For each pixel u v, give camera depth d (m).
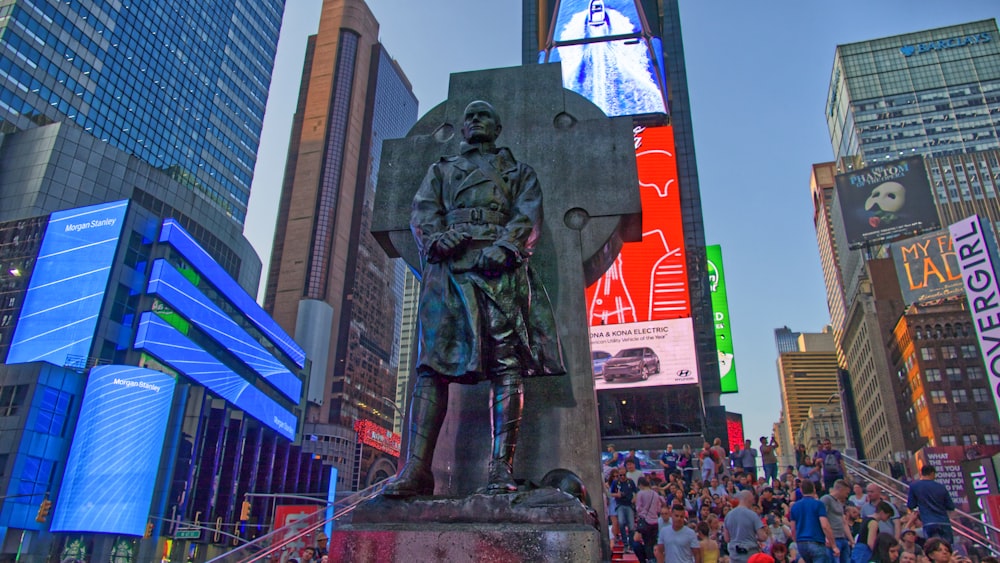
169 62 118.81
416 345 5.82
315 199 176.50
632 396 55.28
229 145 130.75
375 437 153.38
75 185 85.25
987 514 21.12
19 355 67.81
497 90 7.54
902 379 101.12
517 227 5.17
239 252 110.25
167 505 63.50
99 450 57.78
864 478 17.30
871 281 108.50
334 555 4.31
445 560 4.16
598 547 4.32
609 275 59.66
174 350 74.94
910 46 172.88
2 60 90.44
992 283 43.19
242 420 88.06
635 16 70.31
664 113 65.56
